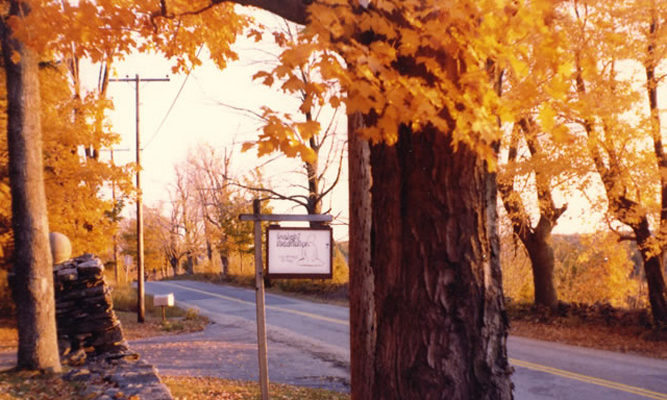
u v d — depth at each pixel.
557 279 31.06
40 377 8.55
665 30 14.09
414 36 2.95
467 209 3.28
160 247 73.50
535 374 11.68
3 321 17.06
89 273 12.74
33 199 9.31
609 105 13.62
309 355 14.51
